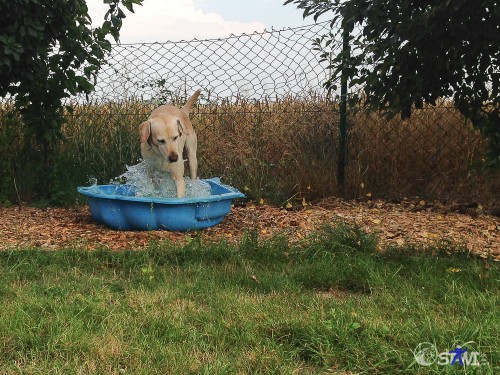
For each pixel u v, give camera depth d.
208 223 3.04
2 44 3.15
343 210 3.53
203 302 1.96
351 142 3.89
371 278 2.14
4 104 3.81
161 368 1.44
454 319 1.74
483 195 3.70
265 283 2.12
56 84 3.54
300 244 2.60
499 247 2.70
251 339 1.61
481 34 2.22
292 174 3.85
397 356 1.48
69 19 3.45
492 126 2.84
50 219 3.28
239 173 3.89
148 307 1.83
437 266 2.28
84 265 2.35
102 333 1.62
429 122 3.83
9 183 3.65
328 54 3.21
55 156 3.79
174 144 3.05
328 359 1.51
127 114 3.95
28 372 1.40
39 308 1.80
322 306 1.88
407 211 3.51
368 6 2.36
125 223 2.99
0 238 2.83
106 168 3.85
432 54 2.30
